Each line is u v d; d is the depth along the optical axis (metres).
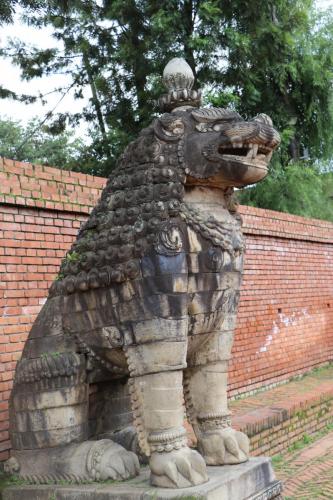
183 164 3.75
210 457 4.01
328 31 16.86
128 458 3.92
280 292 9.55
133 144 3.99
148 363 3.66
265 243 9.23
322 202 17.42
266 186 16.00
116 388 4.45
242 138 3.61
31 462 4.09
